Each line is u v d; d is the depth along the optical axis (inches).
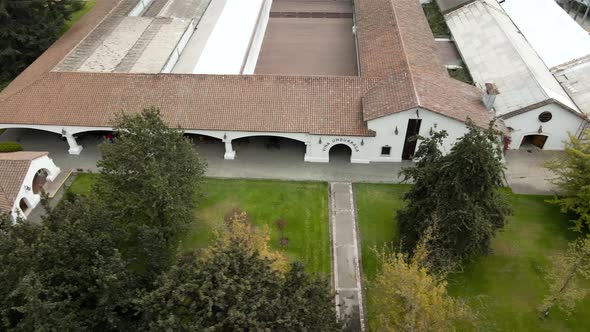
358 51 2154.3
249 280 897.5
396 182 1711.4
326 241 1498.5
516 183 1705.2
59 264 967.0
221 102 1771.7
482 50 2160.4
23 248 919.0
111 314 911.7
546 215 1576.0
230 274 922.1
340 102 1750.7
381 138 1708.9
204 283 868.6
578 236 1499.8
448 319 1002.7
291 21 2851.9
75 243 981.8
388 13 2250.2
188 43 2272.4
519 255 1438.2
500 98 1845.5
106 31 2250.2
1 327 892.0
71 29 2397.9
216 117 1739.7
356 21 2415.1
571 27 2287.2
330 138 1722.4
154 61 2011.6
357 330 1251.8
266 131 1713.8
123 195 1238.9
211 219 1572.3
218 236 1219.2
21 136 1982.0
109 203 1243.8
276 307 877.8
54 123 1766.7
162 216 1293.1
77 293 977.5
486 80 1973.4
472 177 1160.8
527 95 1781.5
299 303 892.0
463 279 1366.9
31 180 1620.3
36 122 1770.4
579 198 1459.2
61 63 2003.0
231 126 1717.5
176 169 1298.0
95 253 932.0
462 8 2529.5
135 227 1216.2
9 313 908.6
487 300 1310.3
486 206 1246.9
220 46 2233.0
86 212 1061.8
